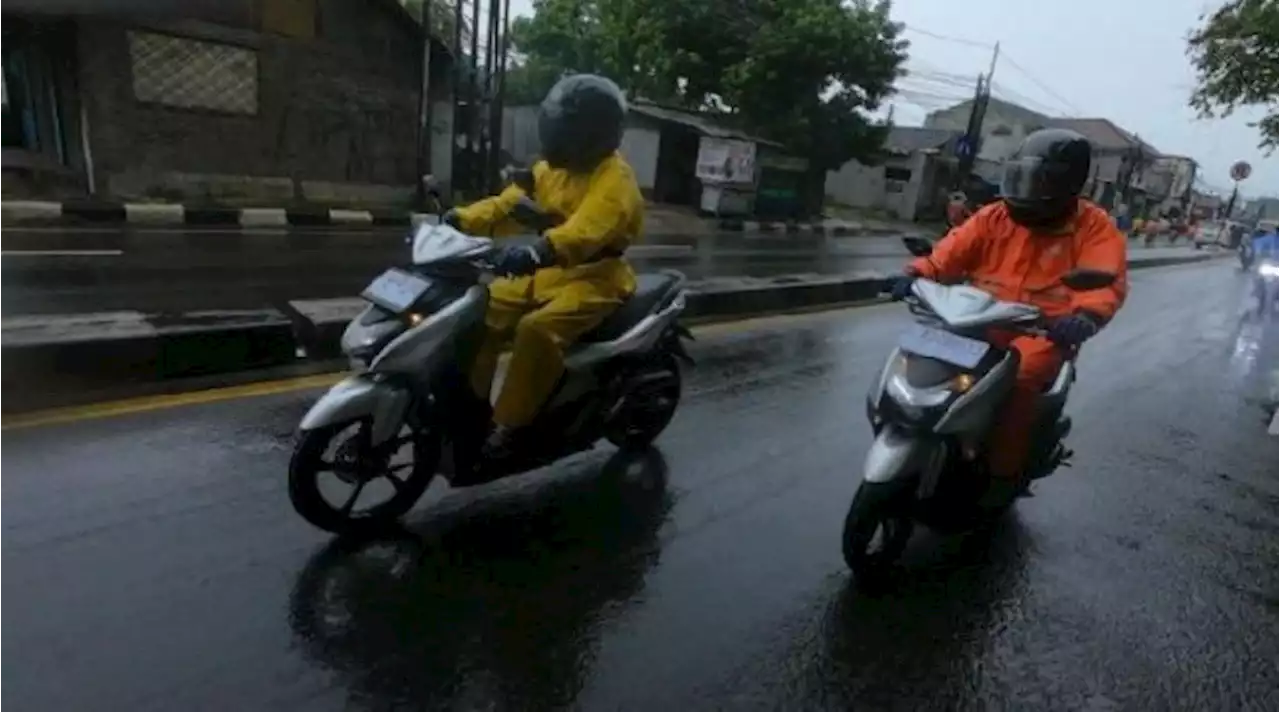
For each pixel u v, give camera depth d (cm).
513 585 319
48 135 1332
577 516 381
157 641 261
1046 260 385
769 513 404
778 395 598
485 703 252
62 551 302
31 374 445
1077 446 563
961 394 329
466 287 339
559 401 384
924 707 272
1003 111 4906
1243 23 1244
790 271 1378
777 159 2705
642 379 431
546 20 2745
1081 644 318
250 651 262
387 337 324
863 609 328
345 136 1636
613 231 357
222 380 501
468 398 353
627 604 314
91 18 1300
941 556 381
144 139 1391
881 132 2750
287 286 811
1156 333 1119
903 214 3681
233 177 1505
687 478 436
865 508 332
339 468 330
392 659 267
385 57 1658
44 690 234
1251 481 525
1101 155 5000
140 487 356
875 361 740
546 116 361
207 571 302
